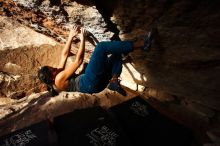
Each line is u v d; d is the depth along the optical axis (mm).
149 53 3172
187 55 2795
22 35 5277
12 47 5219
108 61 3090
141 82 4207
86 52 4418
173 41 2686
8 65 5352
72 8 2789
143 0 2293
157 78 3717
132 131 3432
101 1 2602
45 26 3971
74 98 4250
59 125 3391
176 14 2277
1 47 5156
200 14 2141
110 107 3787
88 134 3213
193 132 3562
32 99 4574
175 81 3488
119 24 2865
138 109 3816
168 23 2447
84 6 2680
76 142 3092
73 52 4898
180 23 2365
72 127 3348
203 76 2996
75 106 4066
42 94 4648
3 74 5246
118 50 2809
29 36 5301
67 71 3096
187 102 3902
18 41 5250
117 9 2613
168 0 2164
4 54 5227
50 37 4797
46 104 4156
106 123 3418
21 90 5402
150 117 3693
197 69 2932
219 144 3309
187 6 2125
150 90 4328
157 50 3008
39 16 3457
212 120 3703
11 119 3947
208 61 2699
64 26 3463
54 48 5301
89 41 3717
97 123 3412
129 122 3557
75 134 3215
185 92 3648
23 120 3867
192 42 2537
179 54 2855
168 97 4125
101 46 2814
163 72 3441
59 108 4023
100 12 2721
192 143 3465
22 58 5363
